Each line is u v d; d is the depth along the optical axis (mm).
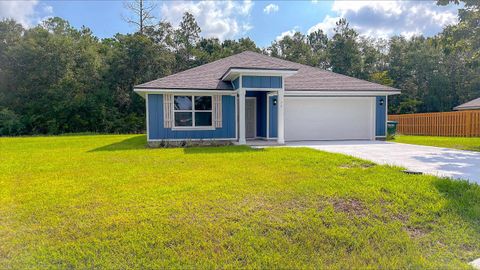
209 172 6750
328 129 16094
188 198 4832
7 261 3162
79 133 29656
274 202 4637
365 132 16469
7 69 31844
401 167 7000
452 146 12328
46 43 32125
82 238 3613
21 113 31109
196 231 3764
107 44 40812
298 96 15602
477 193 4891
